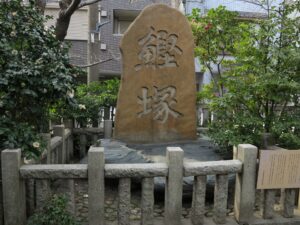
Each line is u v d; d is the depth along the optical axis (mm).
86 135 5883
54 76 3115
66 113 5227
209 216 3271
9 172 2637
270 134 3648
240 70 4152
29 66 3051
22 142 2898
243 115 3879
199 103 6289
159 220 3016
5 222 2676
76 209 3355
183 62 5145
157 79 5043
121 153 4219
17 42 3434
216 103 3975
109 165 2777
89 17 8125
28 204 2906
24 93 2980
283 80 3369
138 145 4918
